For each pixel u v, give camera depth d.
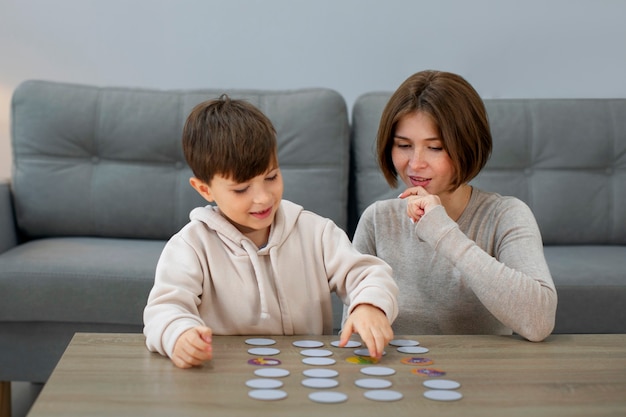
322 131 2.47
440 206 1.26
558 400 0.87
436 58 2.90
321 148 2.46
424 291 1.43
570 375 0.97
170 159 2.50
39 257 2.10
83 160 2.49
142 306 2.04
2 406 2.08
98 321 2.05
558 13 2.88
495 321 1.42
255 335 1.16
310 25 2.90
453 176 1.34
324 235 1.31
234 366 0.98
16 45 2.87
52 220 2.45
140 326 2.07
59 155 2.47
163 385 0.90
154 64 2.90
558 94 2.90
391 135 1.37
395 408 0.84
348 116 2.77
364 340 1.05
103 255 2.14
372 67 2.92
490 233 1.40
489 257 1.23
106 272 2.04
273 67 2.91
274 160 1.16
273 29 2.90
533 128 2.53
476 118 1.32
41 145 2.46
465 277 1.23
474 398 0.87
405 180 1.38
